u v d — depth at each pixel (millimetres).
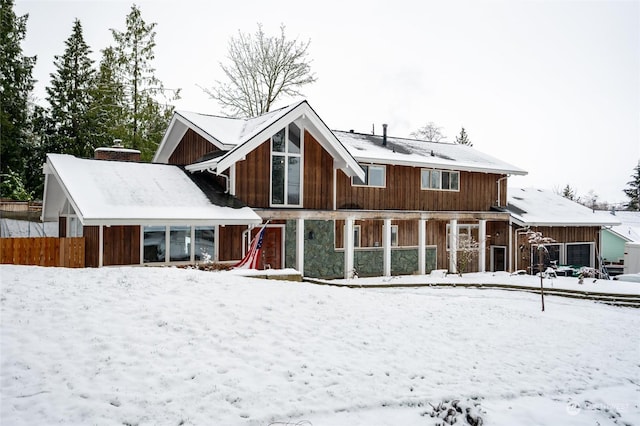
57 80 34562
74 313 7832
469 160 25484
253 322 8539
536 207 28062
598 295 16062
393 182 22422
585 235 28219
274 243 18297
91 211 13438
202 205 15867
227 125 19953
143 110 30859
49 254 13930
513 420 6355
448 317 10984
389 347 8414
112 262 14383
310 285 12102
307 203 18906
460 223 25266
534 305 14516
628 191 73188
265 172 17891
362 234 21734
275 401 6137
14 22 32969
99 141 33469
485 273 22406
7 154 31938
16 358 6352
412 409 6398
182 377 6383
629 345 10367
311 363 7316
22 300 8117
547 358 8914
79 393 5801
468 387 7195
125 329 7500
